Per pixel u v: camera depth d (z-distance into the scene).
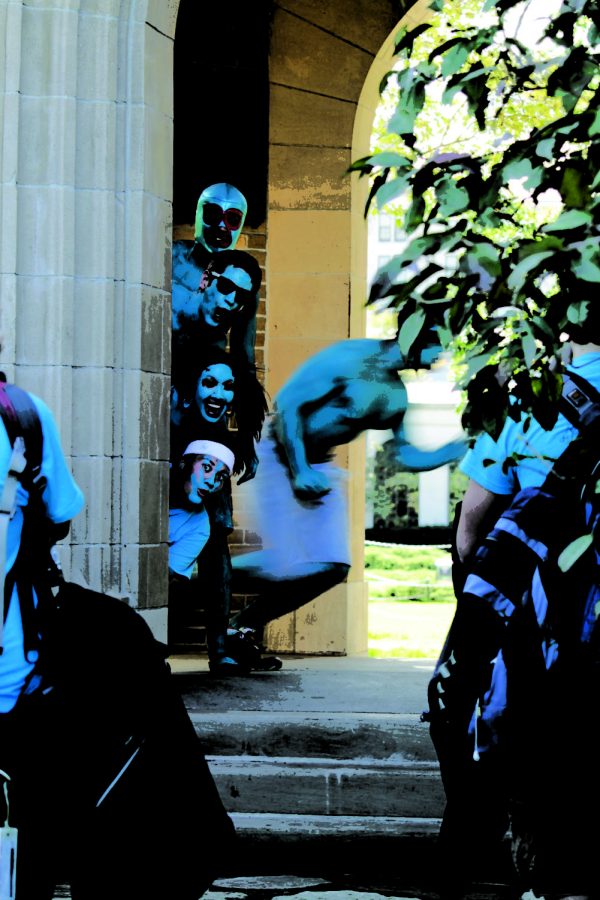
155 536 6.64
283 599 9.77
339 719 6.35
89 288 6.45
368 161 3.13
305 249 9.84
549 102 12.42
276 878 5.67
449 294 3.12
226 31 9.80
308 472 9.77
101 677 3.79
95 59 6.46
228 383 8.29
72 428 6.40
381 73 10.13
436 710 3.90
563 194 2.89
